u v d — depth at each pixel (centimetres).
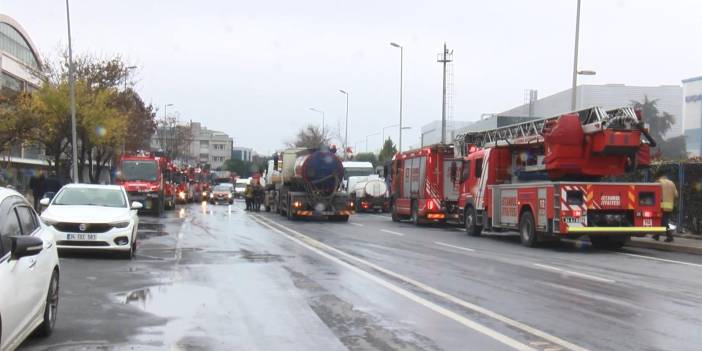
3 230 617
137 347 698
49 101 3691
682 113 6184
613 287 1141
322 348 705
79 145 4159
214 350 692
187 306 920
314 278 1195
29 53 6238
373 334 767
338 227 2747
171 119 9694
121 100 4553
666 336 772
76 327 782
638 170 2138
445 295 1031
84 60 4341
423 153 2978
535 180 2053
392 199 3403
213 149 17812
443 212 2892
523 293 1062
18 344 616
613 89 6262
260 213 3997
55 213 1412
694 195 2088
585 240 2136
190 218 3186
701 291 1108
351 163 5341
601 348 713
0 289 554
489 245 1975
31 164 5853
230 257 1508
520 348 708
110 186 1603
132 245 1459
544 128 1950
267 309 907
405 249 1783
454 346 715
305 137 8388
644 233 1803
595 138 1817
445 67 4322
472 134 2497
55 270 762
